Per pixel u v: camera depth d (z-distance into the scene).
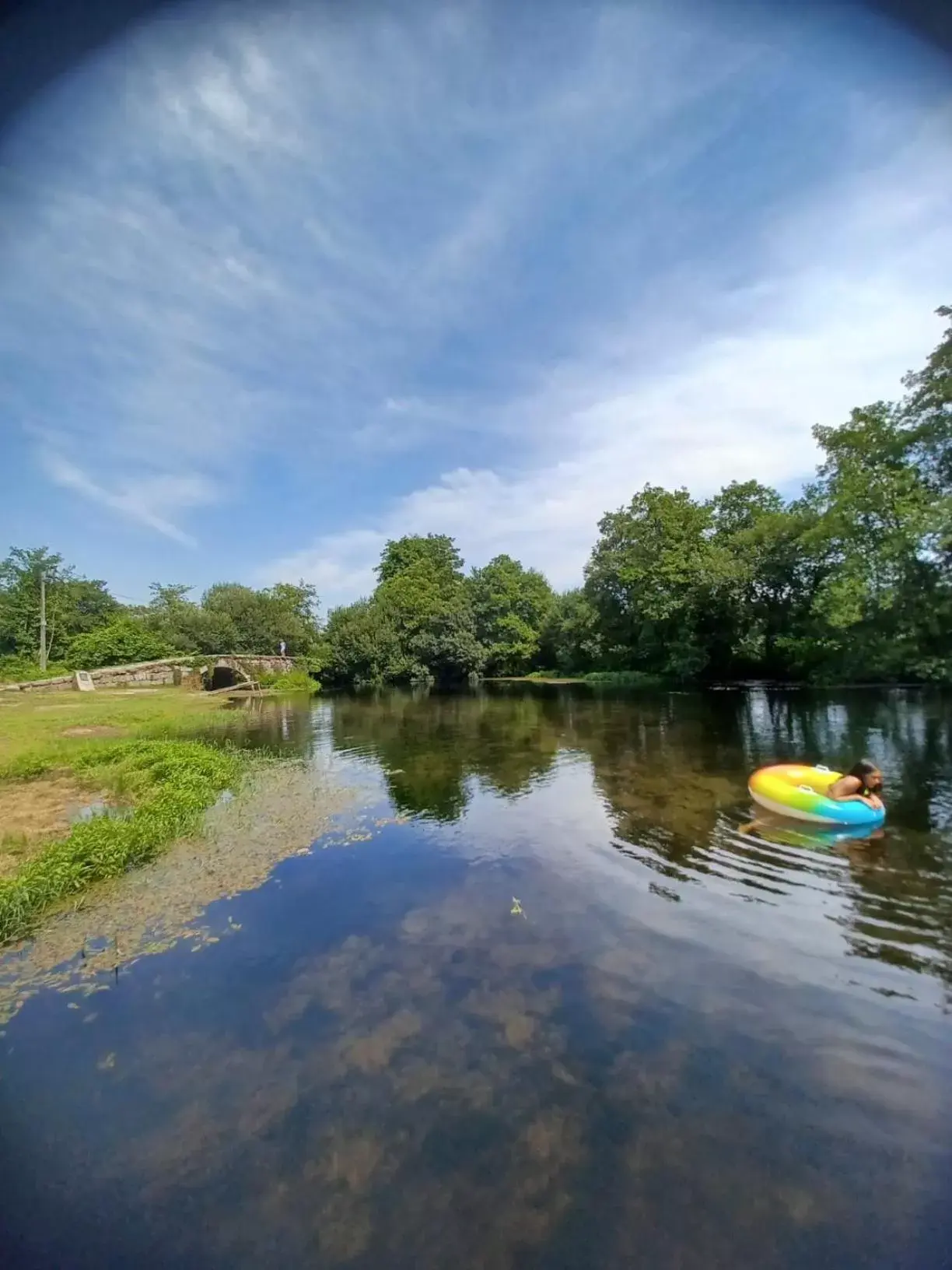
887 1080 3.46
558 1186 2.83
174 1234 2.64
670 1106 3.30
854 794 7.82
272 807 9.35
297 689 35.41
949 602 16.62
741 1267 2.45
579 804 9.18
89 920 5.66
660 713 19.14
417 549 54.50
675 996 4.28
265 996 4.40
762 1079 3.48
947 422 16.62
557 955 4.87
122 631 42.81
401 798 9.82
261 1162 3.00
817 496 23.92
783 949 4.88
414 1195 2.80
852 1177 2.85
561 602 44.53
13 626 44.84
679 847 7.16
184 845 7.66
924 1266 2.44
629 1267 2.45
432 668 39.50
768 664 30.09
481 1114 3.26
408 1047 3.81
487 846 7.48
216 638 46.41
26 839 7.57
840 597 18.91
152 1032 4.02
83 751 13.13
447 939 5.18
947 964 4.62
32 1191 2.87
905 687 21.95
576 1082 3.49
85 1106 3.39
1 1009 4.32
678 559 30.58
